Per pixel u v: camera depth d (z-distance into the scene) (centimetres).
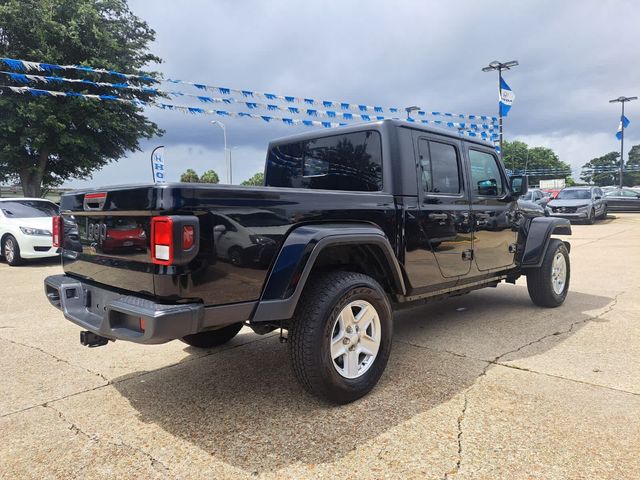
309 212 292
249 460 239
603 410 283
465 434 258
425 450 243
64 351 419
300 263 276
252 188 264
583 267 851
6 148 1584
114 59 1736
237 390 328
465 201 425
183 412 295
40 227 977
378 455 240
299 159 441
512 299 605
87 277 310
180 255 231
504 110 1944
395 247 348
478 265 441
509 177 502
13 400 317
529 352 391
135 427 277
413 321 500
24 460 244
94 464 239
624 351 391
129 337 244
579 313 524
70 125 1694
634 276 752
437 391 315
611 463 228
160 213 237
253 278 264
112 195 265
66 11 1684
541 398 301
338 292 287
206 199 245
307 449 248
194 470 232
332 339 292
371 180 369
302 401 307
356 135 383
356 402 302
